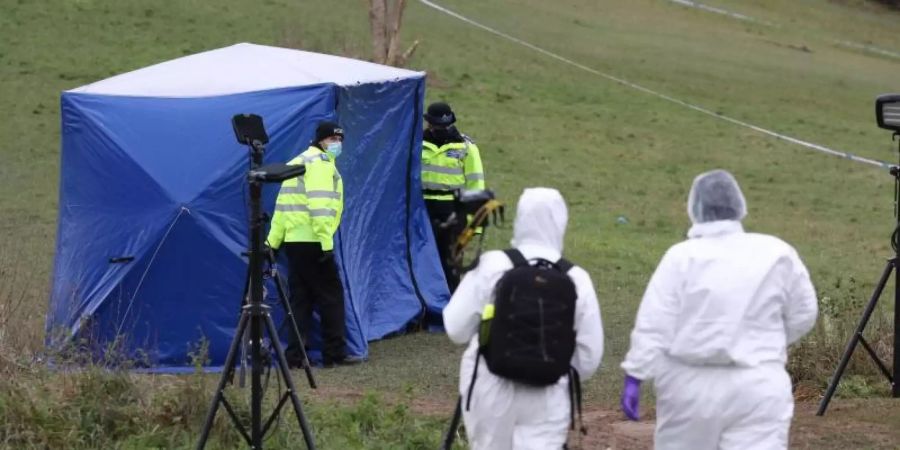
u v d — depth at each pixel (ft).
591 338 66.18
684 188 299.79
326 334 128.67
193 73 137.49
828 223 271.69
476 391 66.18
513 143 326.85
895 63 564.30
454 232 150.10
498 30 463.42
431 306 148.87
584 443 96.63
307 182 124.88
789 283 66.28
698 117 386.11
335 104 130.00
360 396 113.09
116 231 126.21
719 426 65.36
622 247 222.69
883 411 109.50
